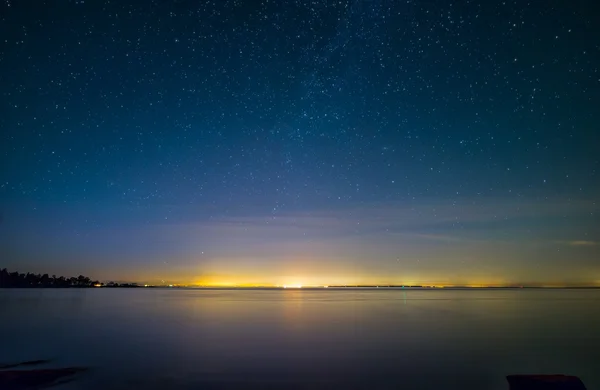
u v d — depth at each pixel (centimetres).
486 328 1939
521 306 3828
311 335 1659
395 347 1380
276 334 1680
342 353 1266
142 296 6406
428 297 6862
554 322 2250
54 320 2162
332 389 892
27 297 4684
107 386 895
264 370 1037
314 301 4809
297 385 914
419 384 934
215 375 989
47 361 1129
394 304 4131
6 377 909
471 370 1064
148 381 931
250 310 3052
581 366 1123
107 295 6450
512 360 1188
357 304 4112
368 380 959
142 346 1371
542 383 785
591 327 2006
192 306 3544
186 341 1484
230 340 1520
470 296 7562
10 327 1853
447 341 1524
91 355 1217
